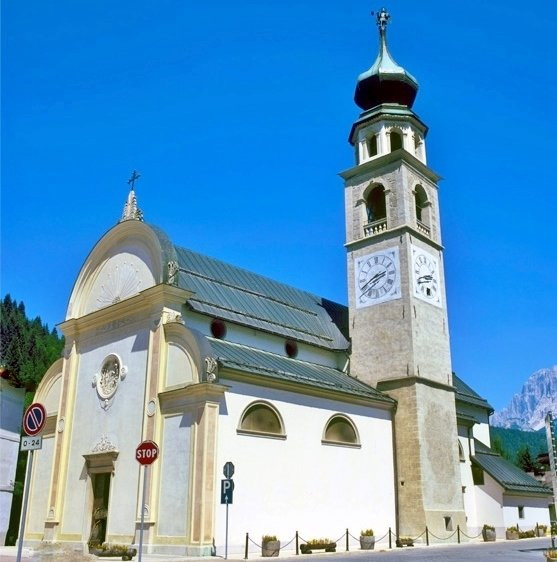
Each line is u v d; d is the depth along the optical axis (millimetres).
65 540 33812
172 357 31266
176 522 27984
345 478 35000
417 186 47594
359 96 50594
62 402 37281
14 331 78938
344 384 38562
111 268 37906
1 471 42875
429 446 39531
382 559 26109
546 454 34125
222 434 29062
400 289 43156
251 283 42781
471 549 32938
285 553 30250
